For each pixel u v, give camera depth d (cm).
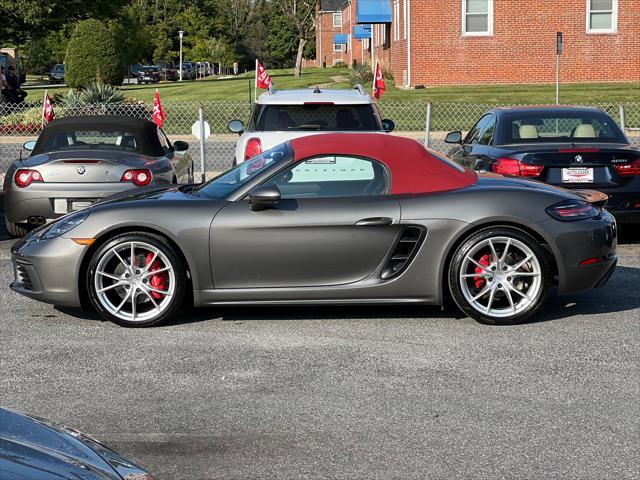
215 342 663
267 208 691
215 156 2164
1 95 3375
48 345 659
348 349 641
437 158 725
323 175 701
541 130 1038
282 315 742
